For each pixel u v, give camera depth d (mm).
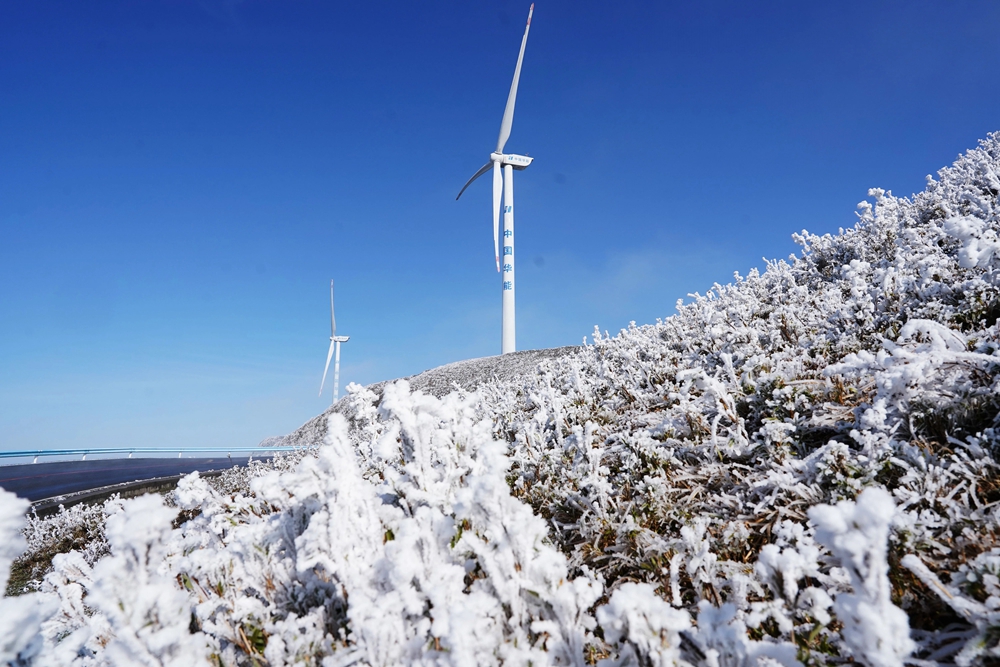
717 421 3600
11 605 1656
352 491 2270
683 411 3910
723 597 2312
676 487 3432
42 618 1723
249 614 2270
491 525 1893
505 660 1649
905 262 5266
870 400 3426
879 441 2807
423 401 2619
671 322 7930
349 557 2143
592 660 2035
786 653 1537
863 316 4586
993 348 3090
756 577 2271
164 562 2824
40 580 7344
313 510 2482
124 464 22234
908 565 1851
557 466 3807
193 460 24234
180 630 1648
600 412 5324
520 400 7285
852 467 2682
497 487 1868
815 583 2283
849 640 1251
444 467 2750
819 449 2881
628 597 1529
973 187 6820
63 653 1821
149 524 1668
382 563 2100
